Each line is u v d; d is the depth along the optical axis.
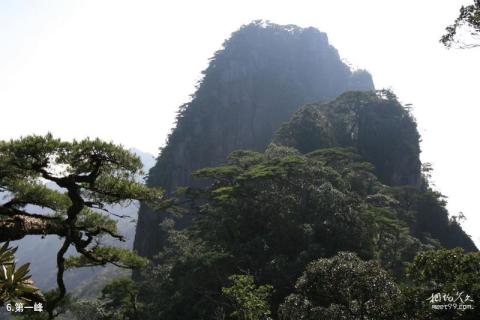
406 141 95.69
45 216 13.06
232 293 24.72
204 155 113.50
